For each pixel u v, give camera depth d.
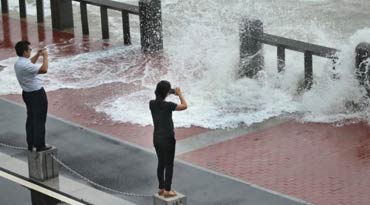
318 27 33.22
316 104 23.67
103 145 21.44
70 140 21.91
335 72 23.92
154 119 16.52
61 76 27.62
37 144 19.03
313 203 17.34
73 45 31.75
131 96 25.25
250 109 23.81
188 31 31.33
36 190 18.67
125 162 20.17
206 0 37.38
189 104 24.17
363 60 23.00
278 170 19.31
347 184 18.31
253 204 17.31
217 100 24.55
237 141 21.45
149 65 28.50
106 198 18.03
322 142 21.08
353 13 35.19
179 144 21.36
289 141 21.27
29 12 38.12
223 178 18.91
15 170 19.97
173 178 19.00
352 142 20.98
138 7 31.08
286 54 27.73
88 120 23.44
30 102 18.67
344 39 30.95
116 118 23.45
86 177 19.30
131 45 31.45
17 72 18.48
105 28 32.50
